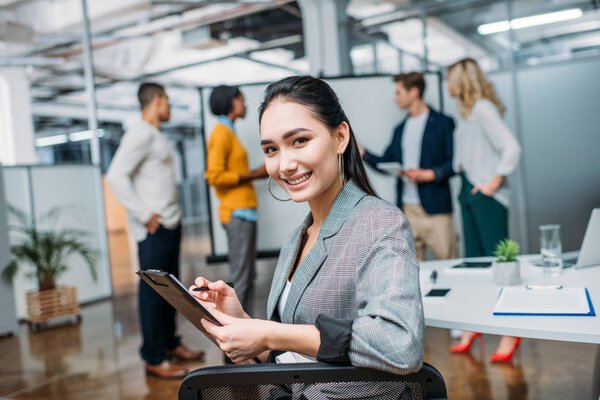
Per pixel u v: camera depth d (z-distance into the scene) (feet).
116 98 41.45
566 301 4.75
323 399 3.17
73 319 15.83
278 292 3.95
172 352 11.19
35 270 16.44
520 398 8.20
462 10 17.60
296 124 3.42
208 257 13.29
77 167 18.17
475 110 9.59
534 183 16.34
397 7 18.90
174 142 52.65
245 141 13.23
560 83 15.96
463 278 6.30
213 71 33.91
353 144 3.79
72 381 10.48
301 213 13.34
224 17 25.11
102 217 18.86
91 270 17.03
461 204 10.16
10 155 26.84
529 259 7.31
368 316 2.88
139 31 26.27
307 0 19.88
